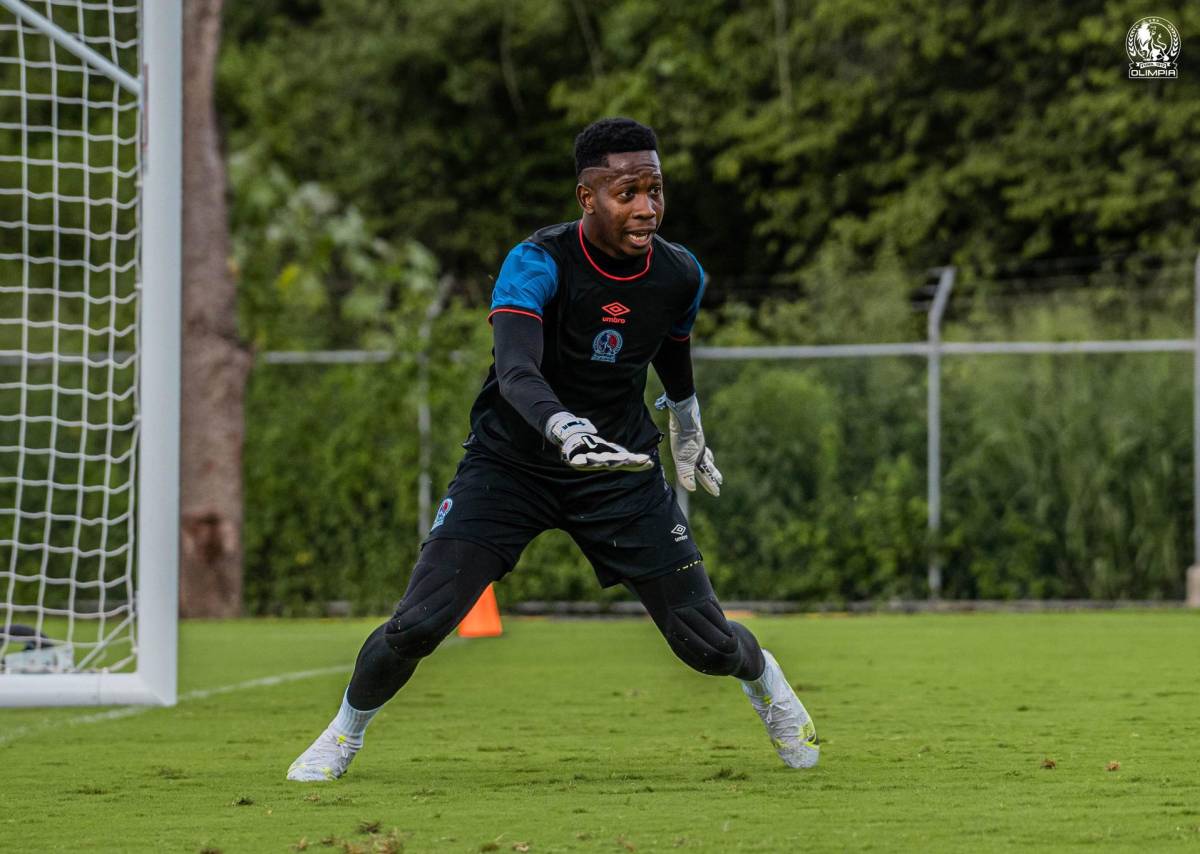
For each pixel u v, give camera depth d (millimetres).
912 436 51094
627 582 16562
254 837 13469
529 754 19000
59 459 52281
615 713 23594
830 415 51188
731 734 20891
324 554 52844
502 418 16234
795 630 39875
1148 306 68188
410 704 24984
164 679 25312
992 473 50469
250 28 101750
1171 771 16781
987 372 51250
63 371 52906
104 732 22078
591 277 15758
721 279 89250
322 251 66000
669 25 89750
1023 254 77562
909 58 79875
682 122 85750
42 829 14031
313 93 93250
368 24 94438
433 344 52031
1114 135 74938
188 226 52094
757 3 86875
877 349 50219
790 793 15492
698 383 51812
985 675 28422
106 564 51844
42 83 74375
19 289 27344
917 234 76875
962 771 16922
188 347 52031
